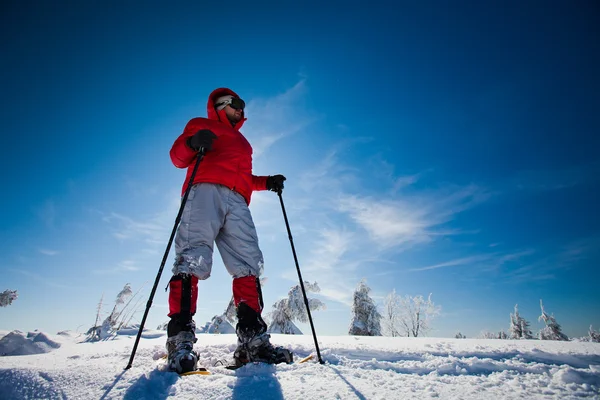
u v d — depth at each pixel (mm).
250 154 2441
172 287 1864
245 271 2055
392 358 1854
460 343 2127
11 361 1856
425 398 1114
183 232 2039
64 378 1410
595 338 12375
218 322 9461
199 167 2176
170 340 1722
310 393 1181
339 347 2051
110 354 2068
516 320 17328
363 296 13180
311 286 10758
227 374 1576
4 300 5176
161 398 1196
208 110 2635
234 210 2166
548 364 1681
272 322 10906
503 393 1161
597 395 1136
